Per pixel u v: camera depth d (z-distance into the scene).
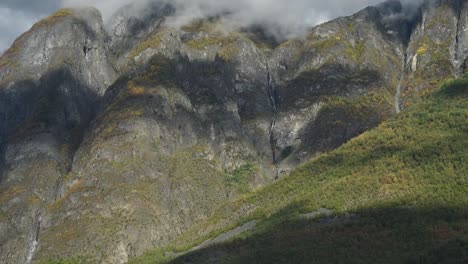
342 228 171.88
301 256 161.25
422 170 187.50
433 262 141.88
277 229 189.25
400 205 174.00
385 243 157.25
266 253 169.88
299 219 190.00
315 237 172.00
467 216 159.12
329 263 153.00
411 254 148.00
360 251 156.38
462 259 139.25
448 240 149.62
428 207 167.12
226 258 179.88
